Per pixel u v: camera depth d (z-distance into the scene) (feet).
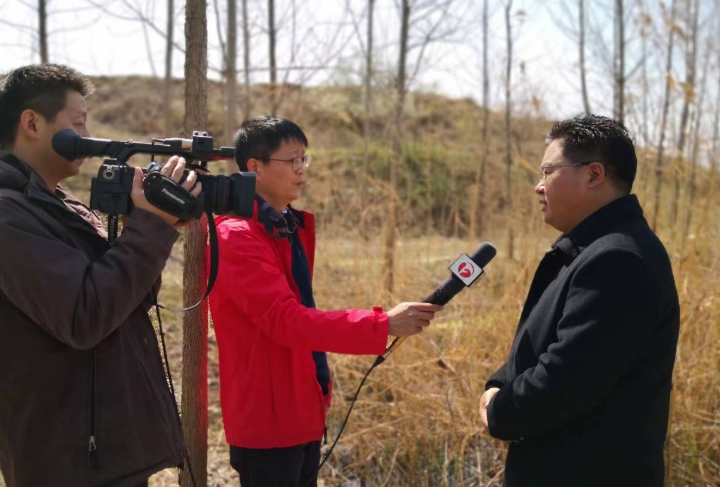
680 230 16.25
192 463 7.73
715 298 12.66
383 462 11.35
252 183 5.56
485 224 24.91
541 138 32.48
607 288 5.42
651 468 5.74
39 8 17.89
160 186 5.14
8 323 5.12
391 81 25.54
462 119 45.91
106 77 50.37
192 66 7.40
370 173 33.65
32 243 4.92
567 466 5.81
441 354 12.66
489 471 10.98
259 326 6.66
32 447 5.22
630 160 6.07
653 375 5.69
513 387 5.88
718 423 10.91
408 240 22.02
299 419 7.02
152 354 5.88
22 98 5.46
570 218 6.25
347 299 16.25
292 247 7.49
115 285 5.02
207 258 7.63
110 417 5.33
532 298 6.59
